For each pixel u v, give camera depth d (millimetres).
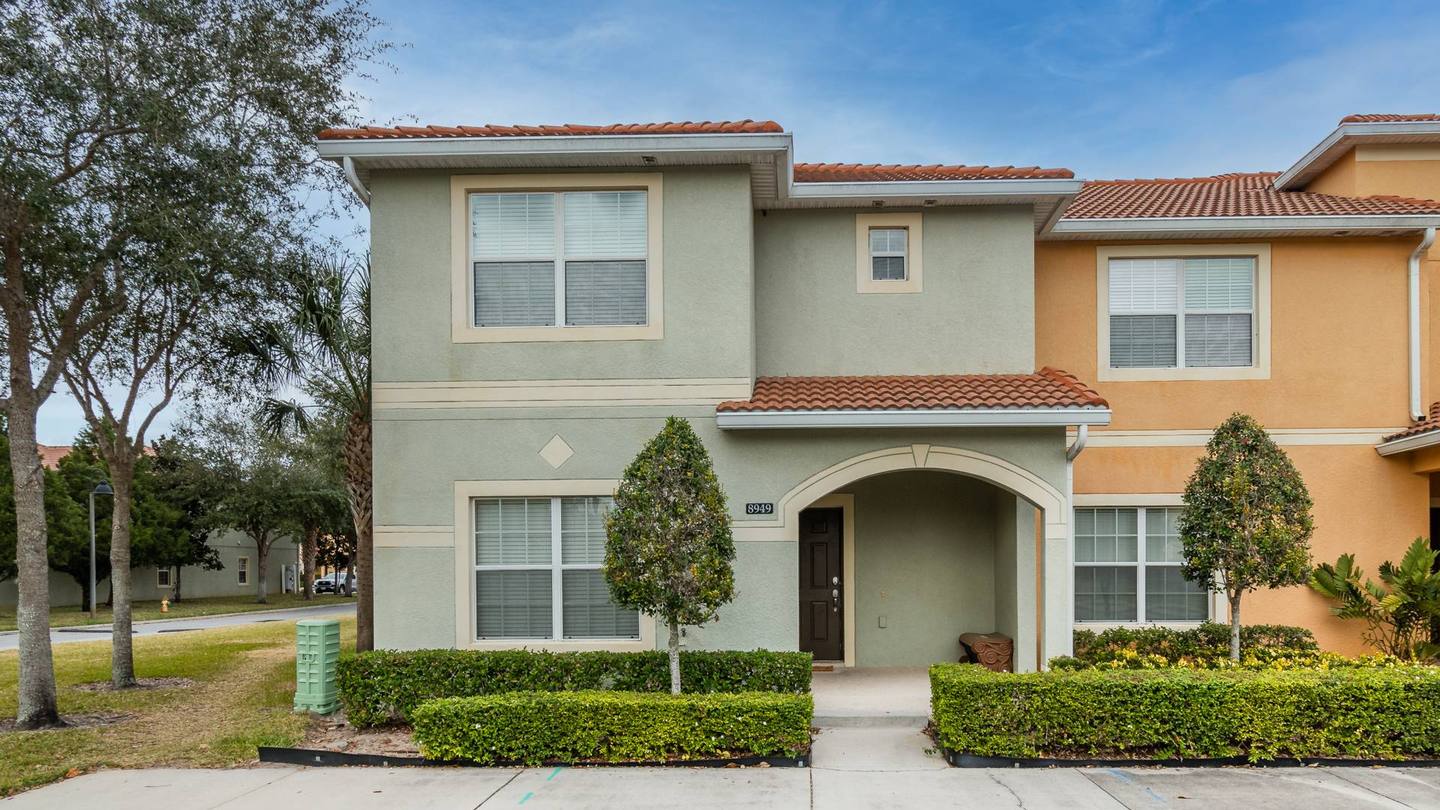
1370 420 11922
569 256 10289
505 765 8062
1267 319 11984
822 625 12320
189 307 11961
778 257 11586
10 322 9797
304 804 7102
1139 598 11820
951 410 9648
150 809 7012
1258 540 8883
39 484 9898
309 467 37562
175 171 10141
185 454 37094
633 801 7078
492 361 10195
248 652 15797
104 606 35250
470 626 10062
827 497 12203
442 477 10156
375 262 10242
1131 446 11898
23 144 9531
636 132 9781
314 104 11750
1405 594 10742
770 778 7637
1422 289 12156
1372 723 7797
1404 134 12953
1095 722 7898
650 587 8398
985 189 10922
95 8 9836
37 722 9617
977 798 7074
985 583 12078
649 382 10156
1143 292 12164
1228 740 7844
